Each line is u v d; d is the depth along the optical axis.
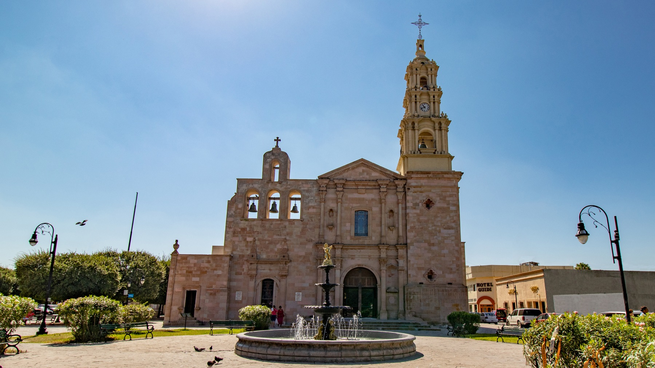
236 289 45.44
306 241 46.53
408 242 45.78
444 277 44.88
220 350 22.92
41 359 19.30
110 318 28.56
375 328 40.41
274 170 50.22
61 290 48.81
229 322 34.78
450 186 47.22
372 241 46.44
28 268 52.66
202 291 44.72
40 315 54.00
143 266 61.09
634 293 54.53
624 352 12.83
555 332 13.90
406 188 47.38
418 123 50.38
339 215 47.03
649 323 17.91
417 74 52.75
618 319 14.99
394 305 44.66
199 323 43.69
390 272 45.66
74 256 52.09
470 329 35.03
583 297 49.09
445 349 24.59
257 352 19.78
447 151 49.31
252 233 46.97
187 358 19.95
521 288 66.12
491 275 92.38
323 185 47.84
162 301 72.38
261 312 35.75
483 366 18.41
